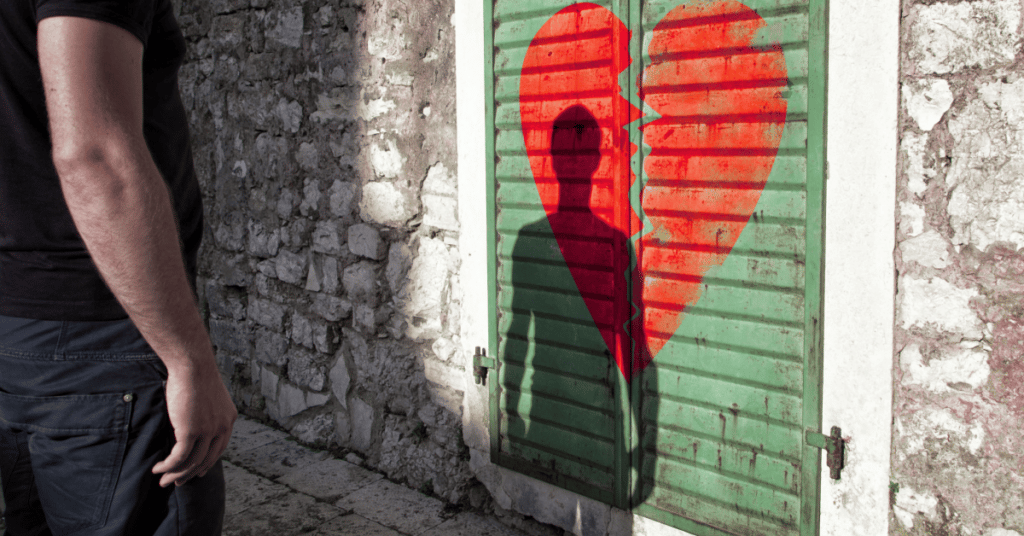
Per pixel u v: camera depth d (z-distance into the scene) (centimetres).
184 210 145
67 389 126
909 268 186
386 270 310
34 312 125
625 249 236
